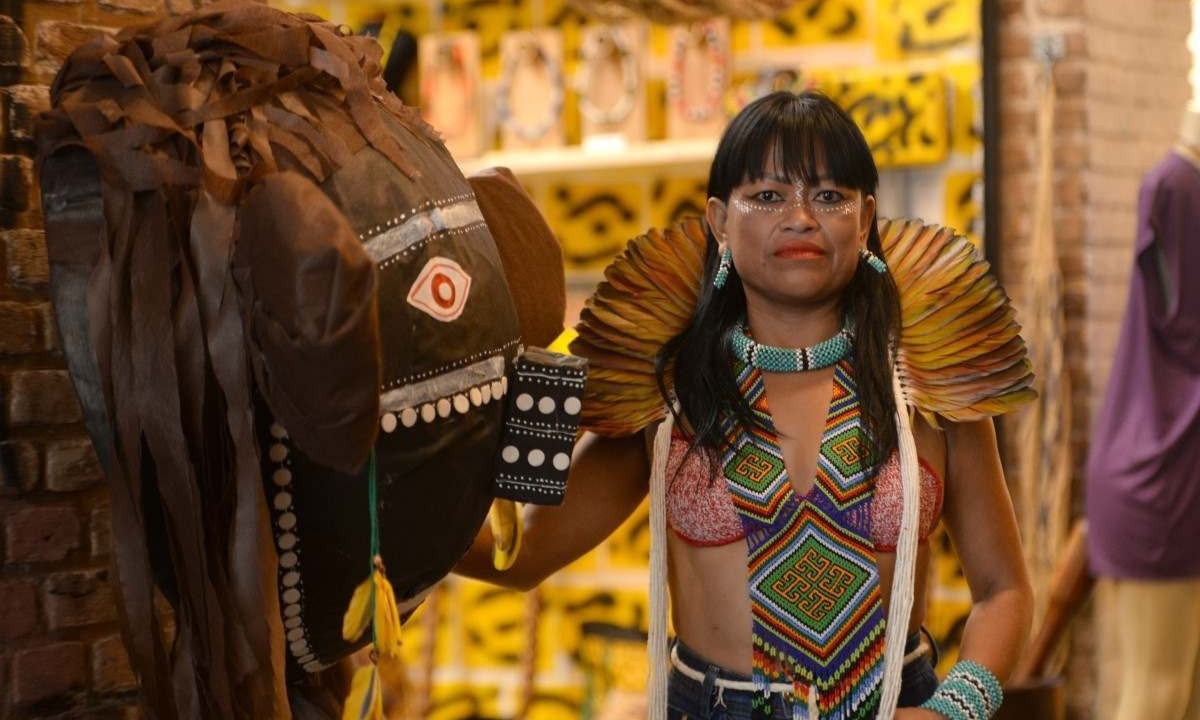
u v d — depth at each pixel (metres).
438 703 4.59
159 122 1.24
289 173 1.19
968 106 4.06
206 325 1.23
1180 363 3.47
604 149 4.33
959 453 1.87
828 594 1.74
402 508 1.35
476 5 4.62
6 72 1.58
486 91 4.60
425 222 1.34
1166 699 3.46
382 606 1.32
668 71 4.36
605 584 4.47
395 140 1.38
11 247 1.58
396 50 4.51
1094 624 4.03
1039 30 4.02
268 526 1.27
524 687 4.38
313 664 1.42
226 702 1.28
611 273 1.90
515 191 1.66
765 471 1.77
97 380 1.29
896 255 1.91
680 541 1.83
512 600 4.57
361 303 1.14
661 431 1.84
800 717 1.71
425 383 1.33
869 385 1.80
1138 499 3.46
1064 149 4.03
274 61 1.33
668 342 1.88
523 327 1.67
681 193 4.46
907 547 1.73
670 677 1.85
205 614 1.28
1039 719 3.19
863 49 4.19
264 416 1.27
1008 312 1.83
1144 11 4.11
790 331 1.82
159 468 1.25
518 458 1.45
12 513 1.59
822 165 1.74
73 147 1.27
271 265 1.15
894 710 1.71
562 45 4.48
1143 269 3.53
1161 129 4.16
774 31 4.27
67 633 1.64
